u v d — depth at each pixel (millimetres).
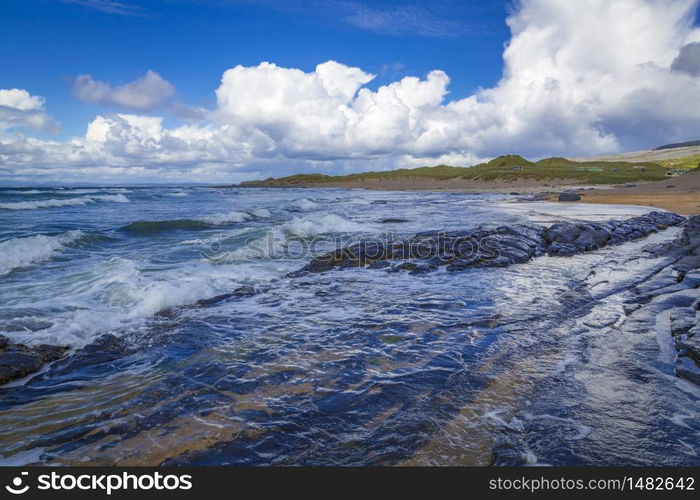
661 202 34156
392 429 3783
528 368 5055
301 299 8438
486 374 4887
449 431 3740
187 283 8688
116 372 5117
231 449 3543
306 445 3580
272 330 6602
